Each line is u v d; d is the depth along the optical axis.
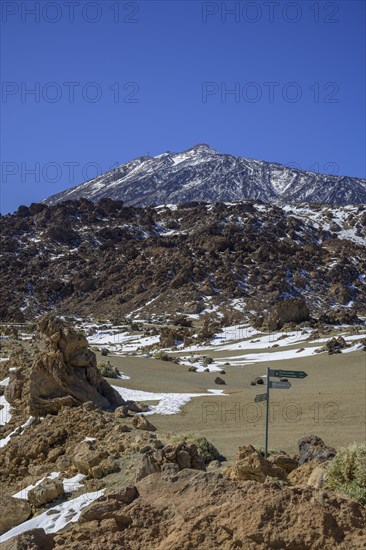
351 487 12.84
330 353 76.25
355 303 160.62
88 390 33.44
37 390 31.92
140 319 146.50
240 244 188.75
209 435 30.05
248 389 51.62
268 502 9.48
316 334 95.19
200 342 100.50
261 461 14.69
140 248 198.25
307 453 17.88
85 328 126.81
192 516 10.01
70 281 179.38
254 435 30.38
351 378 58.22
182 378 57.41
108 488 16.72
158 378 54.84
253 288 159.38
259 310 144.12
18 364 44.03
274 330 108.75
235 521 9.38
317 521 9.09
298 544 8.91
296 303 111.00
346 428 32.62
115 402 34.84
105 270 184.88
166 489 11.23
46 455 22.97
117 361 67.06
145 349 97.94
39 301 168.12
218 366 72.50
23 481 20.62
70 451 22.28
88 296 171.50
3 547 10.27
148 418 33.97
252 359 79.75
